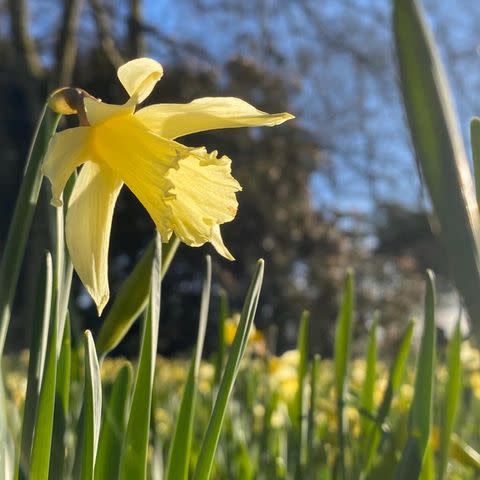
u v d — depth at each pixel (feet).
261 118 0.40
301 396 0.72
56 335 0.40
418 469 0.43
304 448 0.79
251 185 6.80
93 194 0.41
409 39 0.24
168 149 0.40
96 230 0.41
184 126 0.41
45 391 0.40
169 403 1.36
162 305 6.57
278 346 6.63
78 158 0.39
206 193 0.42
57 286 0.41
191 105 0.41
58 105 0.39
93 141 0.40
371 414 0.63
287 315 6.80
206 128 0.40
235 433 0.86
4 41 6.48
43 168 0.37
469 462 0.66
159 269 0.42
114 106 0.39
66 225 0.40
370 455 0.63
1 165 7.31
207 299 0.47
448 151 0.24
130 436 0.42
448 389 0.53
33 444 0.40
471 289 0.24
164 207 0.39
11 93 7.11
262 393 1.32
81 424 0.44
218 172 0.42
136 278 0.43
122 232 6.26
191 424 0.45
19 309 5.41
